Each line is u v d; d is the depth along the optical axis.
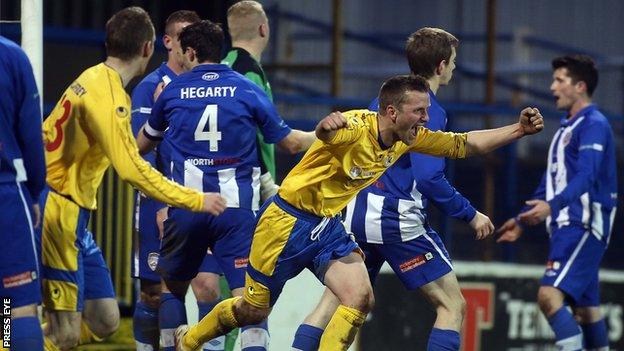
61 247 12.11
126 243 18.55
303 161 11.81
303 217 11.81
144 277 14.33
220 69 12.91
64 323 12.35
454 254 21.48
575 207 16.88
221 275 14.84
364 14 36.59
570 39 36.97
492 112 21.77
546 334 20.02
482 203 21.50
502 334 19.59
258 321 12.41
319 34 30.67
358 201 13.58
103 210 18.39
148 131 13.19
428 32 13.64
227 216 12.77
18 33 17.86
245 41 14.40
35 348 10.45
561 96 17.25
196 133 12.75
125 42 12.08
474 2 36.62
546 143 30.80
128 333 17.83
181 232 12.81
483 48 35.66
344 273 11.98
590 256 16.95
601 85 32.00
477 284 19.42
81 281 12.33
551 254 17.03
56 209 12.08
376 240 13.52
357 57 36.09
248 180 12.90
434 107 13.34
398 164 13.46
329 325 12.01
